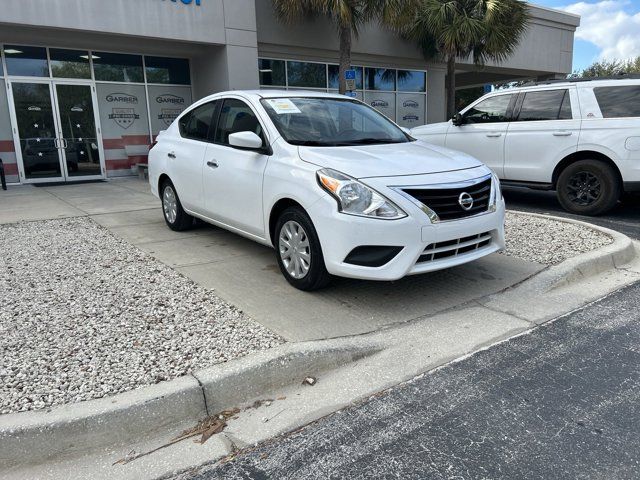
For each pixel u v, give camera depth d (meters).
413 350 3.55
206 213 5.77
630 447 2.53
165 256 5.55
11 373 3.04
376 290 4.55
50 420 2.56
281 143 4.57
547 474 2.36
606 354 3.47
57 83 12.48
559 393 3.02
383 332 3.75
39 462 2.53
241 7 12.79
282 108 4.98
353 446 2.59
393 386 3.14
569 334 3.77
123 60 13.34
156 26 11.70
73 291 4.45
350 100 5.66
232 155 5.12
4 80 11.87
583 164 7.56
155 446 2.64
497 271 5.02
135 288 4.52
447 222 3.95
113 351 3.32
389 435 2.67
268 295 4.39
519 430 2.68
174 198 6.50
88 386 2.89
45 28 10.77
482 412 2.85
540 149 7.87
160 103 14.09
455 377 3.21
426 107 18.80
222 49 12.92
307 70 15.52
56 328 3.68
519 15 15.20
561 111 7.71
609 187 7.40
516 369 3.29
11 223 7.31
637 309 4.21
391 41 16.44
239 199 5.01
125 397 2.75
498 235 4.43
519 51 19.89
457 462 2.45
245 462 2.50
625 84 7.29
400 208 3.79
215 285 4.61
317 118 5.04
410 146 4.84
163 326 3.71
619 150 7.15
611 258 5.30
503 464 2.43
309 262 4.24
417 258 3.85
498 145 8.34
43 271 5.02
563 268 4.94
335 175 3.96
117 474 2.44
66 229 6.91
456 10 14.60
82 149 13.04
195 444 2.65
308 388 3.15
